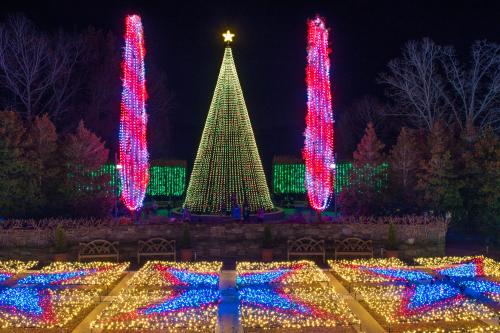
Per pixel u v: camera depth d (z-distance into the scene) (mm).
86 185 25109
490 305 14195
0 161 23375
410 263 20016
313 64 23391
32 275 17688
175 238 21047
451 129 29859
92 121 38562
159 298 14844
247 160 26516
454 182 25547
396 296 14945
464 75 36438
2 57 34531
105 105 39531
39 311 13625
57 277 17359
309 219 25797
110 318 13008
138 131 23797
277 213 26734
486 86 36188
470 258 20422
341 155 36500
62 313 13453
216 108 26625
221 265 19266
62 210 24719
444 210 25516
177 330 12141
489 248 22906
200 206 26234
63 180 25125
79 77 38906
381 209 25656
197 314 13359
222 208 25953
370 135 26500
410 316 13109
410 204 25922
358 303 14508
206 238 21172
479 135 27250
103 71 39250
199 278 17250
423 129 33438
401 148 26297
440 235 21609
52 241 20359
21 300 14625
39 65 36562
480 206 25562
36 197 24172
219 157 26266
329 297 14938
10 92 36062
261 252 20875
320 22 23469
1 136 23609
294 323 12656
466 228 26047
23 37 35062
